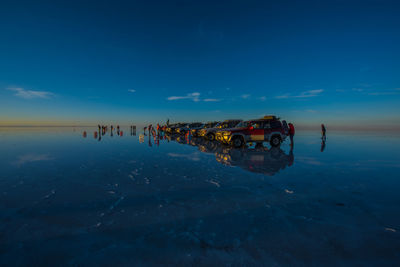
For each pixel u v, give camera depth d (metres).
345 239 2.25
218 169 5.93
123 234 2.42
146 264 1.88
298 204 3.28
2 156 8.23
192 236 2.36
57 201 3.49
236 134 11.35
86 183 4.59
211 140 15.62
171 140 17.34
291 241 2.22
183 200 3.52
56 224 2.66
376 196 3.59
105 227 2.58
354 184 4.33
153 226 2.61
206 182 4.62
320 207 3.15
